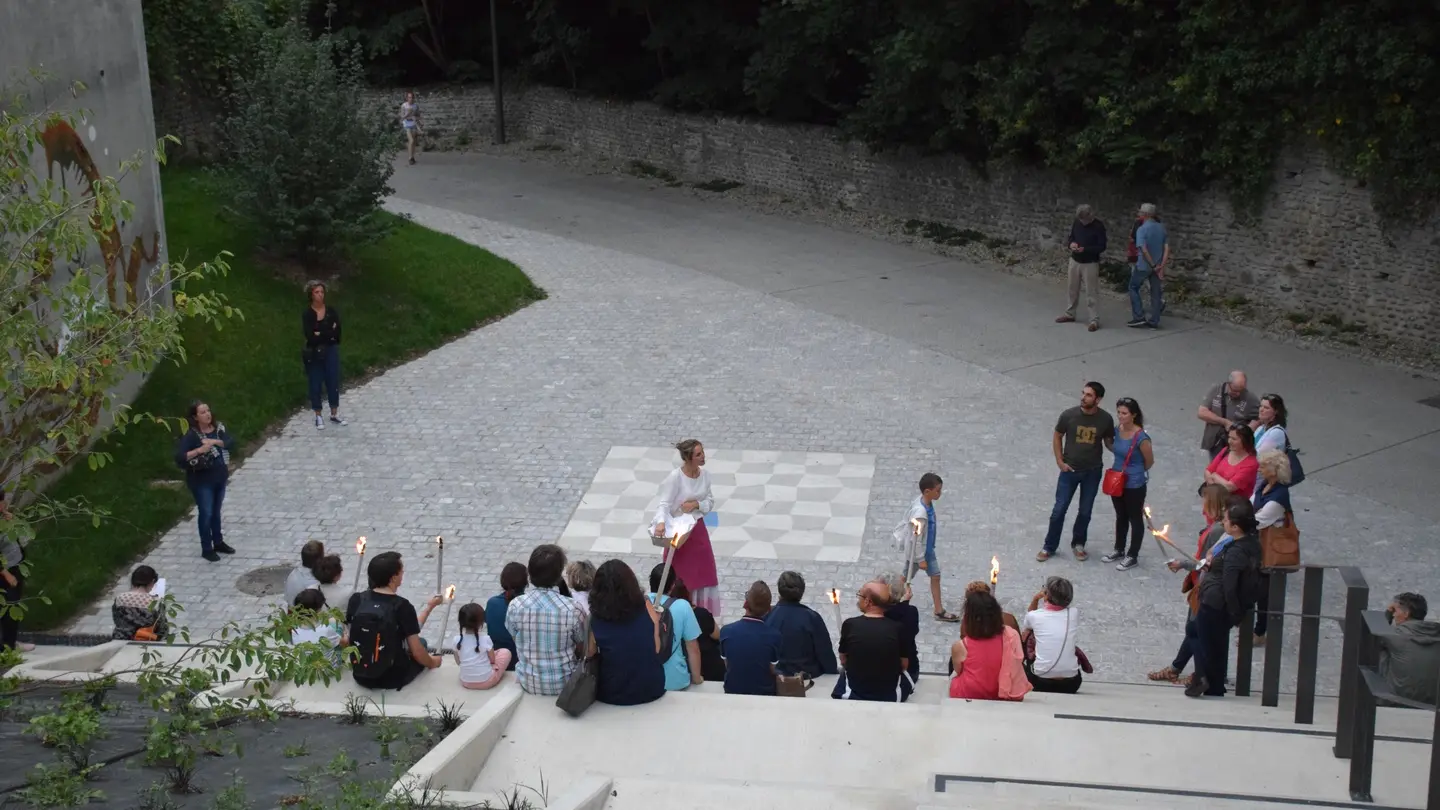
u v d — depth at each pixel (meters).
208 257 19.62
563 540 13.84
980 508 14.42
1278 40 19.91
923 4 24.62
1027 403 17.47
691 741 7.39
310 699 8.16
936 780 6.69
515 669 8.66
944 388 18.00
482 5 36.84
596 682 7.76
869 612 8.38
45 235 7.38
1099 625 12.01
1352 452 15.88
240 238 20.59
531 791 6.81
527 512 14.48
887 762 7.21
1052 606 9.40
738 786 6.52
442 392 17.98
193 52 25.27
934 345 19.81
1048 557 13.30
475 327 20.73
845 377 18.44
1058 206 23.94
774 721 7.62
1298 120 19.84
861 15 27.05
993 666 8.42
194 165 25.25
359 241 20.20
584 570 9.16
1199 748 7.28
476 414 17.20
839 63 28.61
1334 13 18.98
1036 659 9.34
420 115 35.81
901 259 24.77
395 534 13.98
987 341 20.00
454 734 7.04
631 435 16.48
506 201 29.64
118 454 15.05
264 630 6.96
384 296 20.52
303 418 17.08
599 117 33.97
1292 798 6.47
